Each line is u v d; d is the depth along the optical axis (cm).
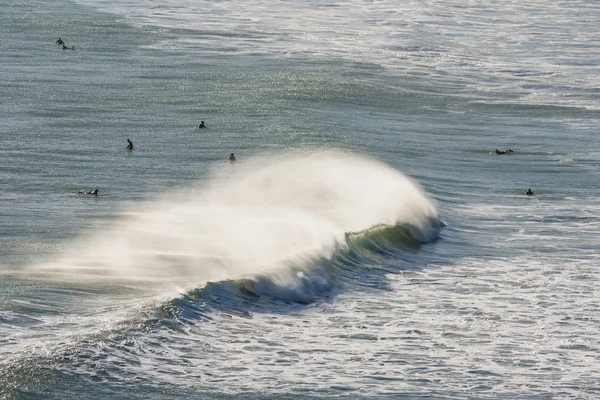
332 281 10325
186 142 16988
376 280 10581
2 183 13512
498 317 9419
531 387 7819
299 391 7444
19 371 7225
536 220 13388
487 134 19125
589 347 8719
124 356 7700
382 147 17450
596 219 13462
